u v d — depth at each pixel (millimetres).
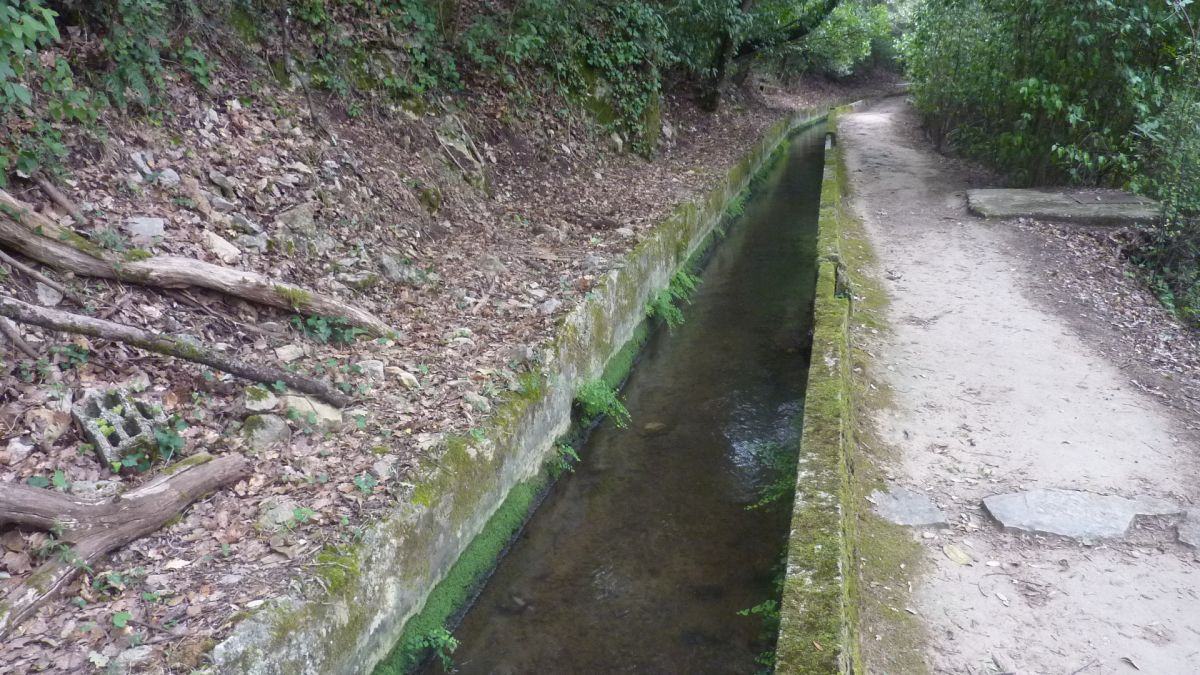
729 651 4203
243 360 4223
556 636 4355
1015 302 7324
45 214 4312
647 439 6430
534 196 9312
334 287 5617
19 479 3303
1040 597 3734
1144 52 9578
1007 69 11406
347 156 6848
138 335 3896
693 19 15312
